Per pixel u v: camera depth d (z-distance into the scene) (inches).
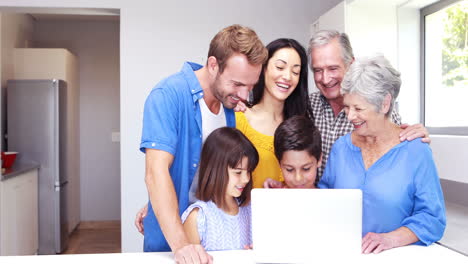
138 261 45.5
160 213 46.9
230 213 54.5
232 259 45.6
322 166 69.6
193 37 125.1
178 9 124.7
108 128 214.7
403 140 52.0
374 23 96.0
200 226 52.6
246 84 50.6
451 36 87.6
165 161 49.9
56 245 164.4
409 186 50.9
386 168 52.0
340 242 43.2
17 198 139.0
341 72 64.9
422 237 49.7
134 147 123.6
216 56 50.8
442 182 87.6
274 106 66.3
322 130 69.7
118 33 214.1
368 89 48.1
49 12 127.3
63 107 171.6
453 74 87.4
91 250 169.9
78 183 208.8
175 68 124.8
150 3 124.1
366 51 96.0
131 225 123.6
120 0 123.3
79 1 122.5
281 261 43.6
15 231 136.6
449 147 71.9
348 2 94.1
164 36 124.4
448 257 45.9
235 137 53.4
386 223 52.4
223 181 53.1
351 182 54.2
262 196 43.4
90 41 212.7
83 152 213.5
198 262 41.6
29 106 163.6
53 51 182.7
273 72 62.7
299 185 56.9
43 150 163.8
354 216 43.0
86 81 213.0
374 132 51.3
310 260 43.4
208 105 57.8
